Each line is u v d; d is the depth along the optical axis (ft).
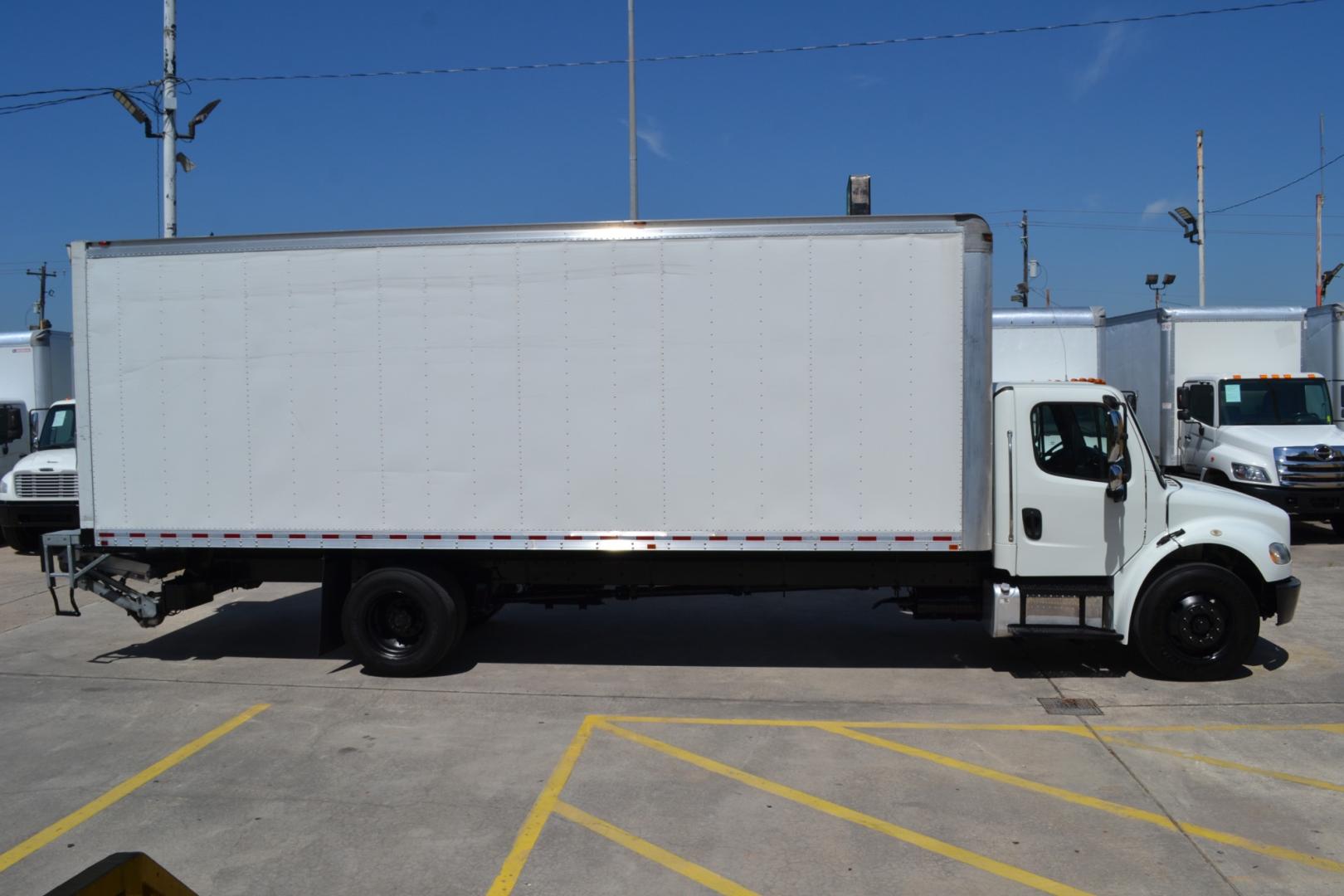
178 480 24.82
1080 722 20.99
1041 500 23.50
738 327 23.27
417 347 24.00
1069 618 23.95
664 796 17.16
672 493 23.53
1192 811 16.34
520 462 23.85
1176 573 23.43
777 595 35.63
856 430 23.17
